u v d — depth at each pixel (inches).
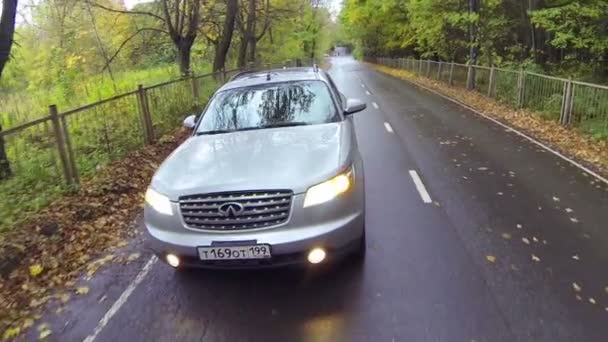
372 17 1595.7
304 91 215.2
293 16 1453.0
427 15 925.2
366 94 821.9
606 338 124.4
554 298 143.5
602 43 519.5
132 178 289.1
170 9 651.5
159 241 146.2
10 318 151.0
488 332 128.3
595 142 358.3
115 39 924.0
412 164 312.0
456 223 204.8
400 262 169.3
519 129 439.8
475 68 797.9
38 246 197.9
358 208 150.6
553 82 479.8
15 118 435.8
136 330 139.5
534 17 557.9
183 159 168.7
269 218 138.5
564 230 195.2
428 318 135.6
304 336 131.1
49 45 903.1
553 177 275.0
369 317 137.4
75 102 534.3
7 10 269.4
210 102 219.5
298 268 167.0
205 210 141.2
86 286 168.4
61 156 253.1
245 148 167.2
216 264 142.4
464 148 359.3
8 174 245.6
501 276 157.6
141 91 368.5
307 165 149.0
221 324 139.3
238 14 1022.4
